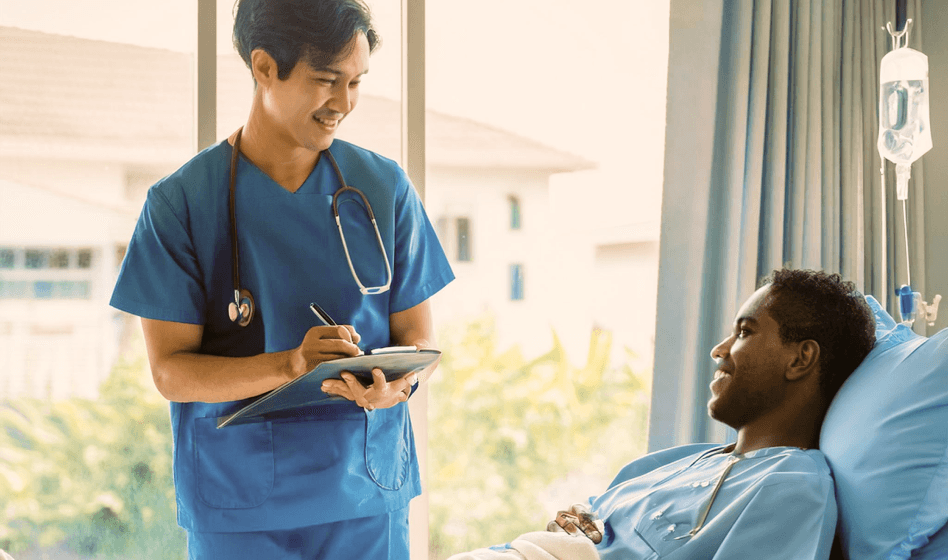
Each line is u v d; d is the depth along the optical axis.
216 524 1.18
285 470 1.19
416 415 1.99
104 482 2.00
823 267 2.12
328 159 1.28
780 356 1.33
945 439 1.16
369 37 1.17
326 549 1.23
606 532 1.37
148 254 1.19
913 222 2.19
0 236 1.96
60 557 1.98
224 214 1.22
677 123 1.99
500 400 2.36
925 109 1.87
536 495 2.37
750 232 2.05
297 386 1.05
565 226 2.37
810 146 2.10
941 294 2.22
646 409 2.42
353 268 1.23
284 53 1.06
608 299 2.40
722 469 1.31
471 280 2.33
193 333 1.22
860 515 1.18
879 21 2.19
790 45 2.10
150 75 2.05
